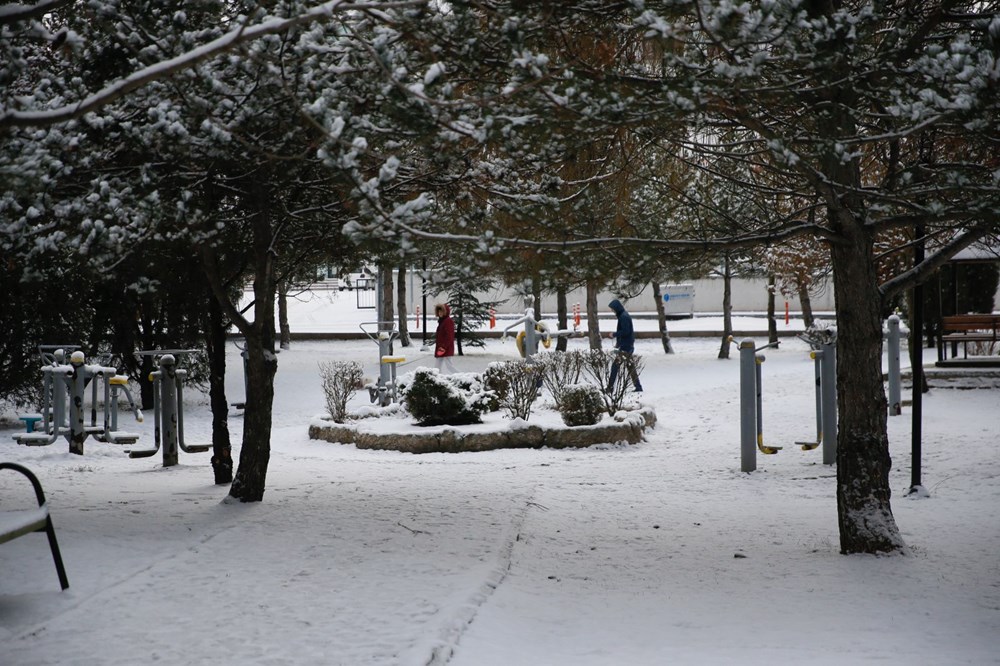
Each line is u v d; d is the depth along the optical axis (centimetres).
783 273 2761
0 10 440
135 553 765
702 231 813
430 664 490
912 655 533
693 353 3012
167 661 509
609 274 743
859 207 748
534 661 520
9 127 460
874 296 794
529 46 688
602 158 874
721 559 804
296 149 805
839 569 756
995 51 570
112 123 770
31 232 767
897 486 1129
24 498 1047
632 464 1378
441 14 668
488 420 1678
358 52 721
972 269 2573
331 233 979
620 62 736
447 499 1059
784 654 539
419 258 714
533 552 826
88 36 769
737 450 1468
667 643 567
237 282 1730
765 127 685
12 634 557
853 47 621
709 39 672
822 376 1327
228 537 827
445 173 863
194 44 696
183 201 788
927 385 1841
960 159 803
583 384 1597
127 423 1947
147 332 2161
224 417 1165
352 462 1445
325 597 634
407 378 1702
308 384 2492
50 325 1852
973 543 836
